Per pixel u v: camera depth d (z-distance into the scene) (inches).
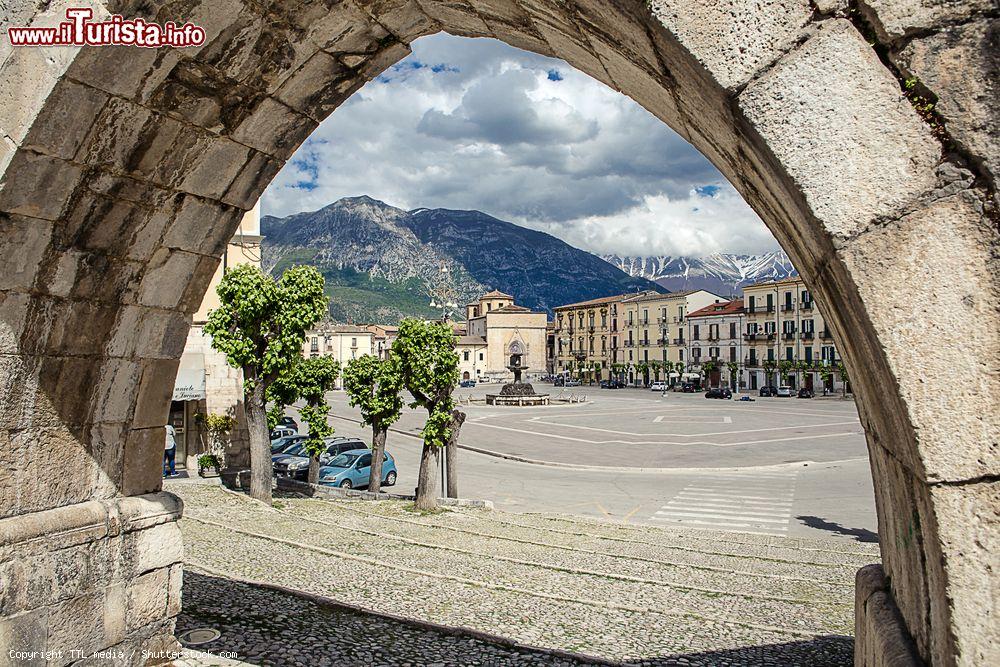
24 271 167.5
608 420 1838.1
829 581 419.5
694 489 885.2
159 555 206.1
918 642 87.8
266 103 177.8
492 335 4699.8
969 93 78.4
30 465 178.4
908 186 79.3
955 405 76.2
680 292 3727.9
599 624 322.7
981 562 74.6
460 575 406.6
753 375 3225.9
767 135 83.1
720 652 287.4
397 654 275.7
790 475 1004.6
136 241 185.3
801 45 82.8
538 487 901.8
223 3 145.7
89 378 190.4
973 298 76.6
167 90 159.6
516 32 141.6
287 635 288.2
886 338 78.6
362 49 171.9
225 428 844.6
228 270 665.6
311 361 801.6
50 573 176.4
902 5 80.0
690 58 85.4
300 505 661.9
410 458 1182.9
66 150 155.7
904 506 91.6
